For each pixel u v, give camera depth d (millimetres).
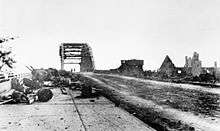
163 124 10289
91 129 9602
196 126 9930
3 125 10289
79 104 15914
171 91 20828
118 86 26766
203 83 25391
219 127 9742
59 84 28594
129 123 10578
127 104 15438
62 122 10797
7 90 20859
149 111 13086
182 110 13141
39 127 9945
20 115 12336
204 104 14781
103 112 13117
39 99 16844
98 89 23062
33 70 29641
